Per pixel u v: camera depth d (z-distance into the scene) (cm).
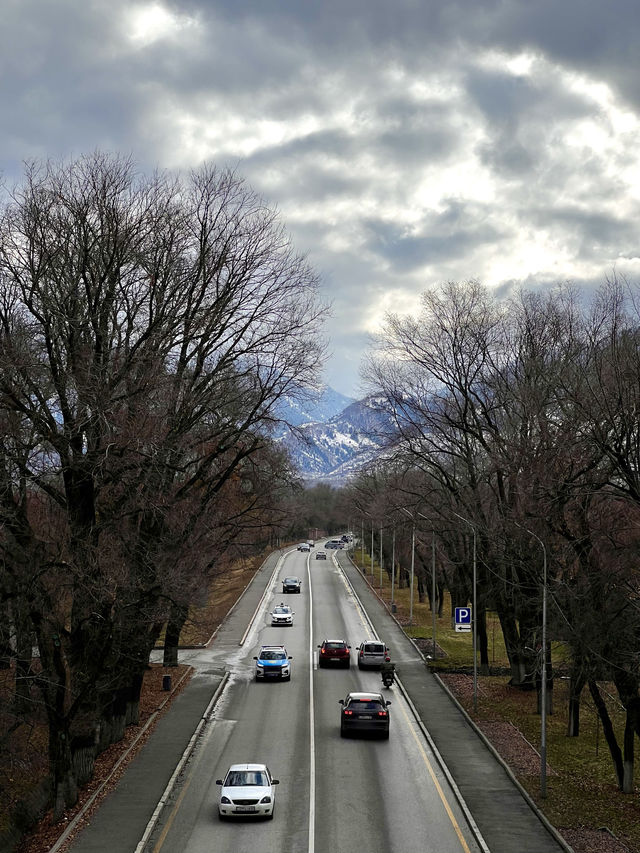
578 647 2886
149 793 2886
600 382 2723
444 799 2892
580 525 2989
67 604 3077
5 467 2577
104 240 2922
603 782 3123
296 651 6172
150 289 3111
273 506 4569
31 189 2852
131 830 2534
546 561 3120
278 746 3550
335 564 12900
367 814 2720
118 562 2928
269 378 3512
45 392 2731
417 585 10269
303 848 2422
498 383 4362
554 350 4000
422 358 4519
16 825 2561
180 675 5103
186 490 3538
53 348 2752
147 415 2889
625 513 2783
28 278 2753
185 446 3303
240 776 2759
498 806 2819
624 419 2541
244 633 6869
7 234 2736
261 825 2612
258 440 3631
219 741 3638
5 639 2816
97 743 3344
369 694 3800
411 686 4894
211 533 3641
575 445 3034
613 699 3431
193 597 3547
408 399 4697
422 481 6009
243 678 5144
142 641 3338
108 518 2958
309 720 4044
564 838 2522
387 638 6781
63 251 2819
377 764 3291
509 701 4488
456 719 4094
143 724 3862
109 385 2756
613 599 2764
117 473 2797
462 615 4341
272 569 12069
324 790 2959
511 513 3725
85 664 2883
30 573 2595
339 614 8062
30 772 3123
